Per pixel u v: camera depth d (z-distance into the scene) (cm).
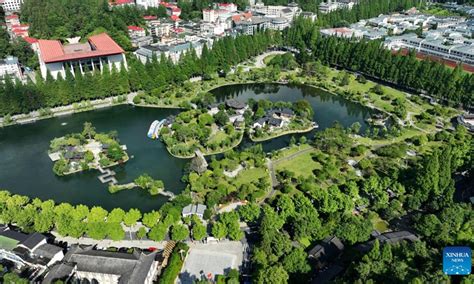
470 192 19138
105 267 13850
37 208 18225
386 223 17112
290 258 13875
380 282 12244
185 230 16000
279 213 17062
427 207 17875
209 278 14475
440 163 17788
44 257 14900
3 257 15288
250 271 14725
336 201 17175
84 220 17300
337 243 15100
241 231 16112
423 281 11581
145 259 14225
